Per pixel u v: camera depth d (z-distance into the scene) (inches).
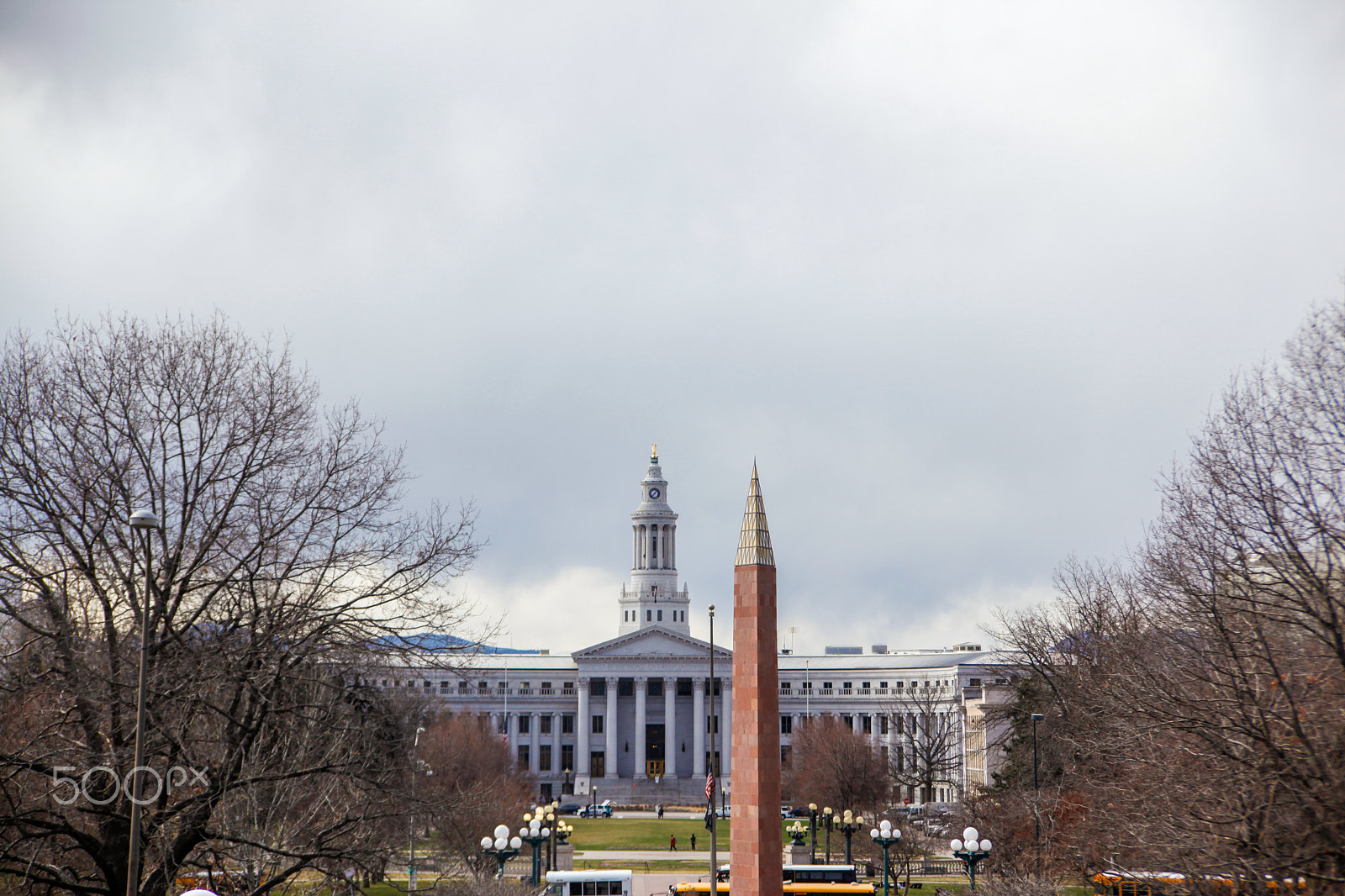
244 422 1915.6
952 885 3659.0
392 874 3336.6
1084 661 3058.6
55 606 1700.3
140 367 1900.8
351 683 2075.5
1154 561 2064.5
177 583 1833.2
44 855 1827.0
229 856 1921.8
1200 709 1713.8
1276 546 1743.4
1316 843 1582.2
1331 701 1658.5
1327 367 1731.1
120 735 1700.3
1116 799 2090.3
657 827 6422.2
